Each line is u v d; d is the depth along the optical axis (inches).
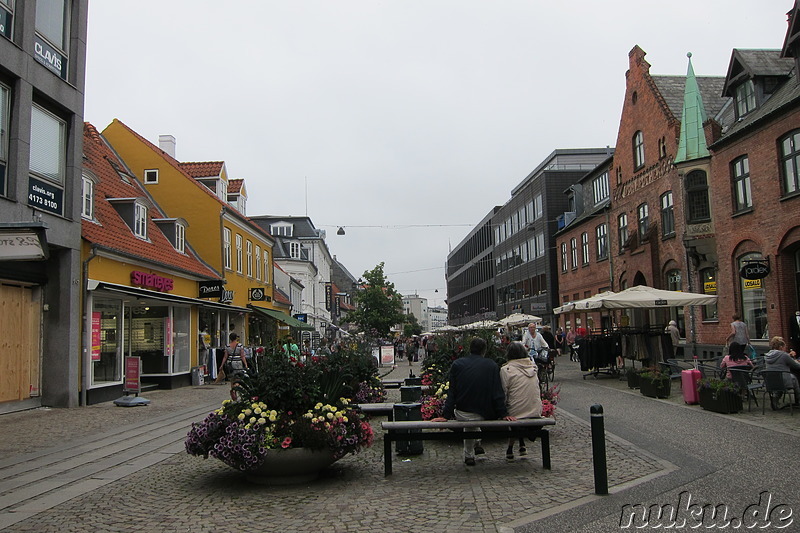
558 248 1689.2
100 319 631.8
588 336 796.6
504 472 286.2
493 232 2551.7
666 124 1011.9
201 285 925.2
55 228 544.4
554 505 227.3
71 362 564.7
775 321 725.9
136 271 716.0
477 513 221.1
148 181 1088.2
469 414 293.7
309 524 214.2
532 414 293.7
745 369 466.9
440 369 424.8
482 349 300.5
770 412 432.1
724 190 830.5
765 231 741.3
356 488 265.0
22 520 221.8
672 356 717.9
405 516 220.5
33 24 520.1
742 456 293.3
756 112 784.9
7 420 480.1
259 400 276.4
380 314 1882.4
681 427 384.2
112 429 438.0
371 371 513.0
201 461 327.9
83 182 653.9
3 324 518.9
